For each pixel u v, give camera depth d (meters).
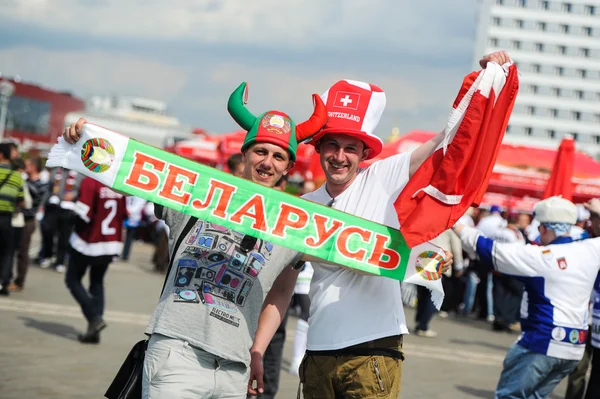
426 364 13.14
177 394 4.58
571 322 7.27
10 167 15.40
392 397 5.25
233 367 4.75
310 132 5.21
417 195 5.11
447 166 5.05
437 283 5.28
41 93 88.25
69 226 20.66
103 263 11.66
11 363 9.94
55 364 10.12
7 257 15.58
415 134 21.02
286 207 5.05
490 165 5.15
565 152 11.14
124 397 4.82
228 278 4.78
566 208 7.50
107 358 10.80
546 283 7.27
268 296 5.48
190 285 4.74
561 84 136.88
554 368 7.36
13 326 12.49
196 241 4.91
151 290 19.30
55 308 14.73
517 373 7.40
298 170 22.48
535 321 7.33
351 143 5.36
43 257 21.67
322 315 5.37
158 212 5.08
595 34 136.38
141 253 31.23
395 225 5.34
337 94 5.41
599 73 136.62
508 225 19.16
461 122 5.07
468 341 16.64
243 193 5.02
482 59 5.30
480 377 12.36
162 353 4.65
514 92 5.17
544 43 136.88
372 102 5.38
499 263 7.32
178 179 5.02
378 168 5.47
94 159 5.01
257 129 5.09
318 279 5.45
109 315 14.77
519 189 24.06
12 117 86.25
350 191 5.49
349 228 5.19
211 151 29.97
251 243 4.95
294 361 11.14
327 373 5.32
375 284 5.32
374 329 5.26
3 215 15.20
